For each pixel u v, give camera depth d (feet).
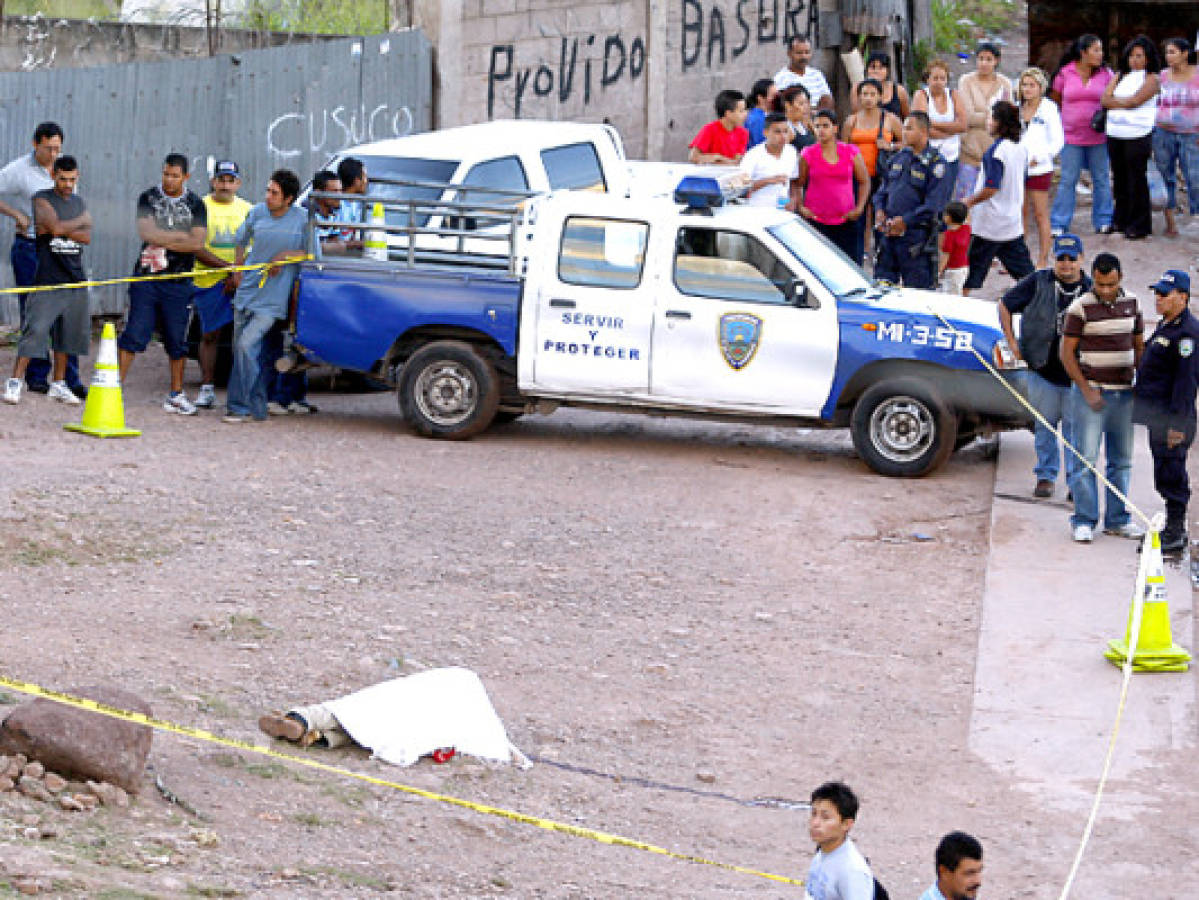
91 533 72.79
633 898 45.37
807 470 92.32
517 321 93.25
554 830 50.16
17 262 95.45
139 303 95.81
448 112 131.64
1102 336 78.48
